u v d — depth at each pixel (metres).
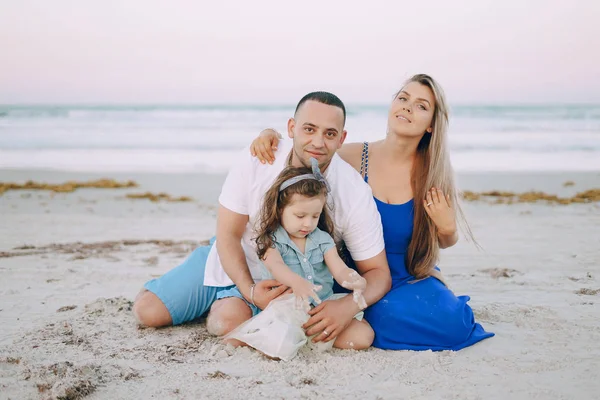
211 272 3.95
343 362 3.39
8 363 3.39
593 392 3.01
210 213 9.70
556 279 5.50
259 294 3.55
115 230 8.10
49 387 2.99
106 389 3.01
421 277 3.92
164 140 22.23
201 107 44.06
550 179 14.16
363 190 3.71
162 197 11.34
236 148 20.27
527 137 23.30
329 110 3.42
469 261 6.35
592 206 10.45
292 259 3.58
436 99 3.79
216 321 3.72
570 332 3.96
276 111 38.59
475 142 21.95
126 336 3.85
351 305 3.53
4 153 18.95
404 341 3.69
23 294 4.88
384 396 2.97
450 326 3.66
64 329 3.96
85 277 5.46
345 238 3.77
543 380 3.17
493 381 3.16
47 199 10.93
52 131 24.89
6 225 8.35
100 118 31.83
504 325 4.16
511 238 7.65
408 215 3.93
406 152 3.94
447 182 3.94
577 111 36.22
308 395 2.96
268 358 3.46
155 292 3.98
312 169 3.48
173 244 7.16
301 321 3.48
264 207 3.55
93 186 12.85
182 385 3.07
